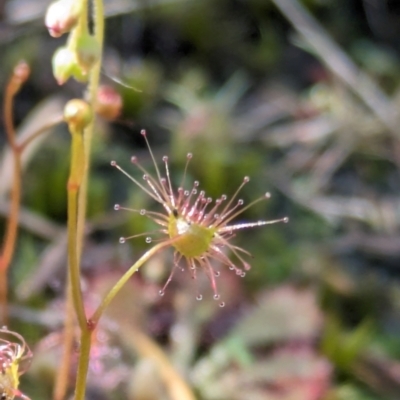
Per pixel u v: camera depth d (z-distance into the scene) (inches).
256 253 8.2
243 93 11.9
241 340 6.9
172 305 7.1
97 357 6.4
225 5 13.2
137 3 11.7
